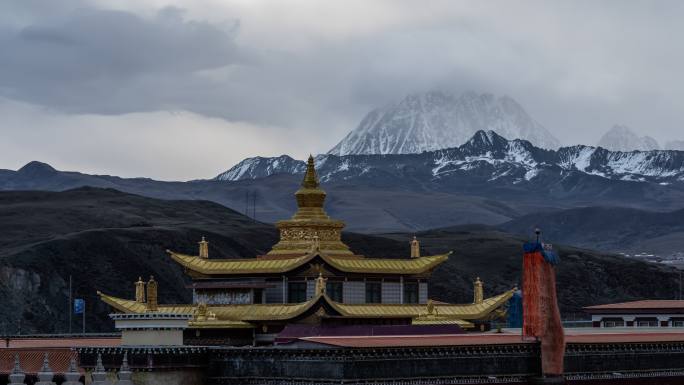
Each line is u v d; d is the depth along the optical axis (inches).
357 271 5674.2
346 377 4453.7
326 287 5595.5
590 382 5310.0
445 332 5590.6
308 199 5826.8
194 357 4810.5
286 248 5708.7
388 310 5600.4
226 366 4793.3
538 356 5088.6
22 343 5541.3
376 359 4549.7
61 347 5049.2
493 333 5816.9
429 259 5910.4
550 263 5132.9
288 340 5132.9
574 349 5280.5
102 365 4480.8
